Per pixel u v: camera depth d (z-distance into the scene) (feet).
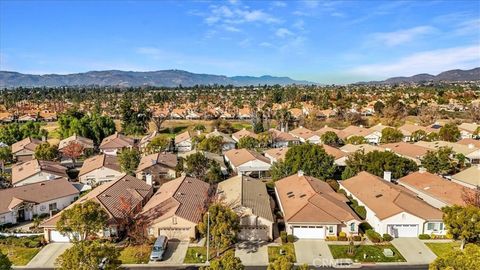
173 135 410.72
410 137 347.15
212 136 310.65
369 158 207.92
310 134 349.41
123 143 331.77
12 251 133.59
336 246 135.44
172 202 151.64
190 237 140.36
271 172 218.18
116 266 97.35
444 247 134.10
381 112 508.12
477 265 79.15
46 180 197.77
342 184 190.90
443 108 553.23
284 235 139.23
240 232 141.28
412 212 142.61
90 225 121.60
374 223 149.18
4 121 503.20
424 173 191.42
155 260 125.18
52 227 140.56
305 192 161.38
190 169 209.77
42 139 345.92
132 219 143.95
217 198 162.71
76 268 89.51
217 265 85.76
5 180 220.02
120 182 179.83
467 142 284.41
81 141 323.16
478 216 121.08
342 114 496.64
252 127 433.48
